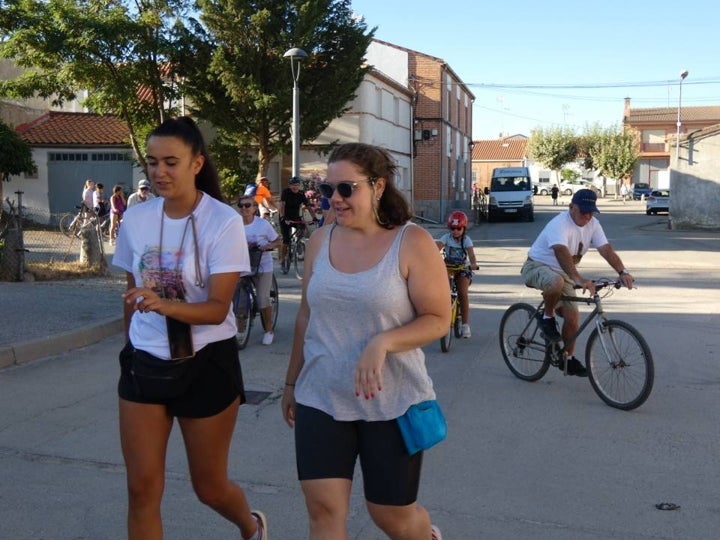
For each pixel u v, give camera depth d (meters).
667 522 4.48
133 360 3.34
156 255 3.41
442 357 8.91
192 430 3.43
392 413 3.04
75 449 5.64
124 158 30.08
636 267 19.11
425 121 38.94
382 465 3.05
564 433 6.12
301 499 4.79
